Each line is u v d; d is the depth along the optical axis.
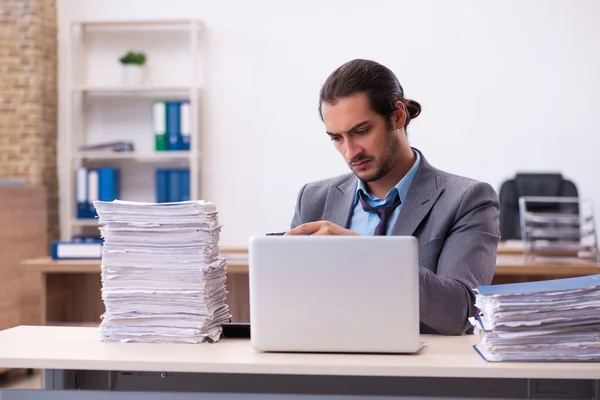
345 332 1.53
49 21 5.70
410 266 1.52
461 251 1.87
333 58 5.64
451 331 1.77
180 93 5.75
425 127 5.58
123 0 5.78
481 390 1.59
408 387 1.61
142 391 1.58
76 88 5.59
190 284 1.68
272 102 5.68
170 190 5.53
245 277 3.74
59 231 5.83
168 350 1.60
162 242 1.69
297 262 1.54
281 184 5.69
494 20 5.53
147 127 5.79
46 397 1.58
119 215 1.70
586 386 1.53
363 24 5.62
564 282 1.58
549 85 5.51
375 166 1.87
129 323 1.70
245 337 1.77
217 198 5.74
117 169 5.70
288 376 1.64
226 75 5.71
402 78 5.59
